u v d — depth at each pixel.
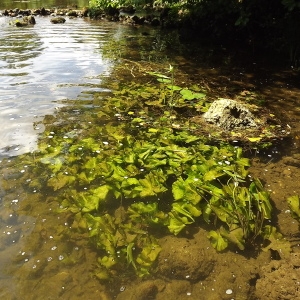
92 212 2.77
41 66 6.18
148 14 13.50
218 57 7.53
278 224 2.76
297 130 4.17
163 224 2.66
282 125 4.29
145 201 2.93
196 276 2.28
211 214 2.80
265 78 6.19
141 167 3.32
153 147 3.55
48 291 2.11
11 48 7.44
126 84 5.41
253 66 6.92
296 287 2.18
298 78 6.23
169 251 2.42
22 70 5.91
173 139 3.79
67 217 2.67
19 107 4.41
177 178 3.20
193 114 4.52
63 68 6.12
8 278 2.18
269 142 3.86
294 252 2.50
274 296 2.15
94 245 2.44
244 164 3.38
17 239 2.46
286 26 7.62
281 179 3.28
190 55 7.62
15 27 10.22
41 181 3.05
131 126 4.08
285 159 3.59
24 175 3.11
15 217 2.65
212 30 9.89
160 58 7.24
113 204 2.88
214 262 2.38
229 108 4.23
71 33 9.50
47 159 3.33
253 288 2.21
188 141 3.73
